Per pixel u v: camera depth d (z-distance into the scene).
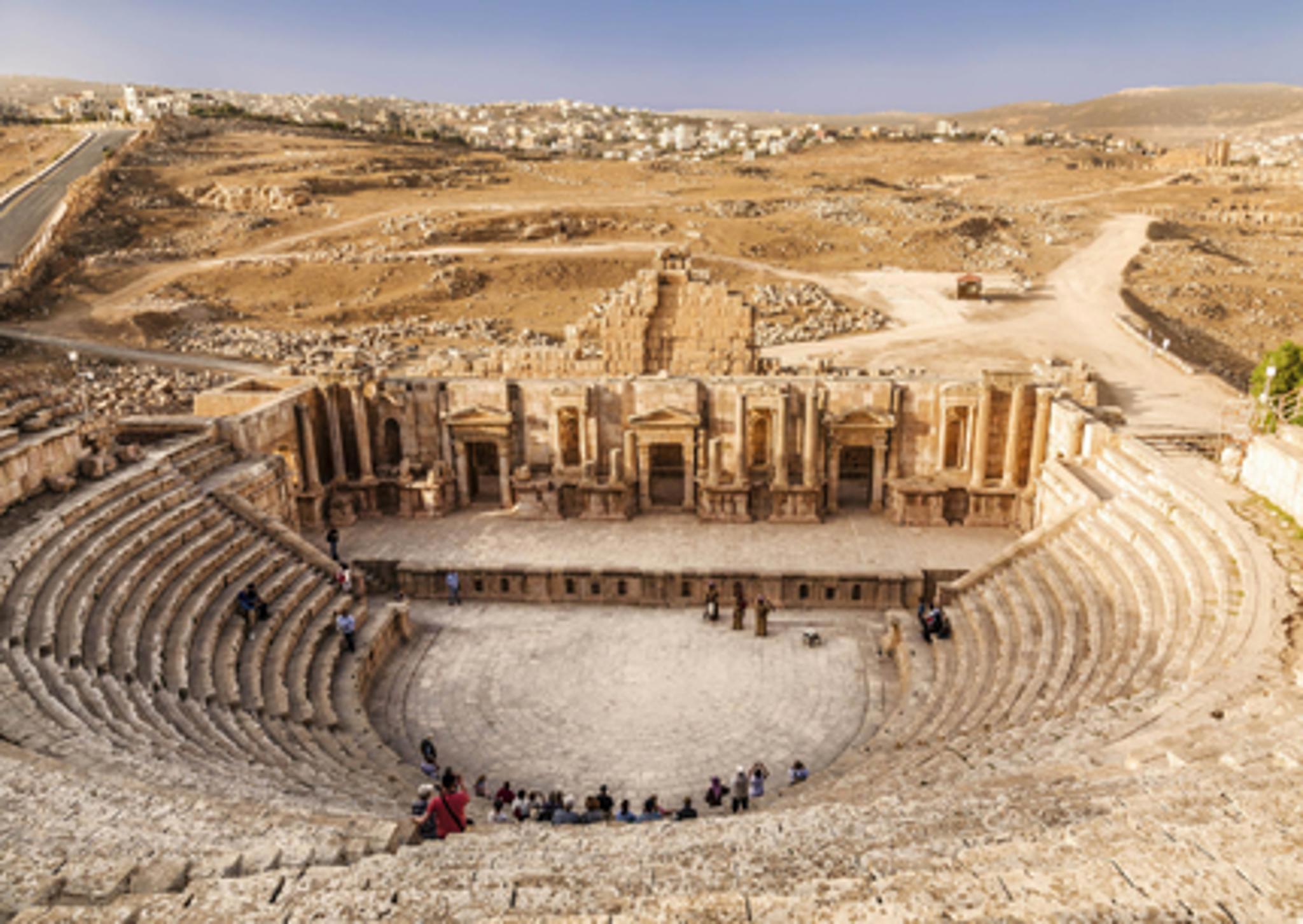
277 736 23.98
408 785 23.59
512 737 28.11
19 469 28.80
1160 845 9.76
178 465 34.72
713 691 30.55
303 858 12.01
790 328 88.88
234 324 91.44
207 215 126.94
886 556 38.06
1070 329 85.81
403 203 135.88
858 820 13.12
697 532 41.25
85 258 106.94
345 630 30.92
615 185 161.62
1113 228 134.25
